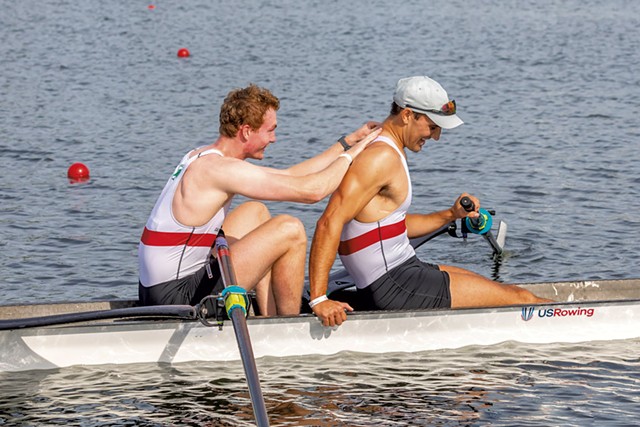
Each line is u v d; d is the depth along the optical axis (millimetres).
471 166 23156
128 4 64312
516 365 11039
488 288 11719
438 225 12094
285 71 38906
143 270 10766
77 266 15734
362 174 10633
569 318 11836
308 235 17719
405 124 10859
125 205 19625
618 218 18766
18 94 32906
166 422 9430
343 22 55969
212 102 32281
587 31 52000
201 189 10273
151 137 26641
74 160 23562
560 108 31109
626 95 33625
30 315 11164
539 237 17625
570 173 22406
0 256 16109
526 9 62812
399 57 42875
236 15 59562
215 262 10633
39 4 63031
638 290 13172
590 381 10617
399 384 10438
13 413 9602
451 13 60500
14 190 20578
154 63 40938
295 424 9383
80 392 10109
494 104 31906
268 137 10430
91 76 37188
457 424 9469
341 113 30250
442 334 11469
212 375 10617
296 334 11078
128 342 10781
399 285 11367
